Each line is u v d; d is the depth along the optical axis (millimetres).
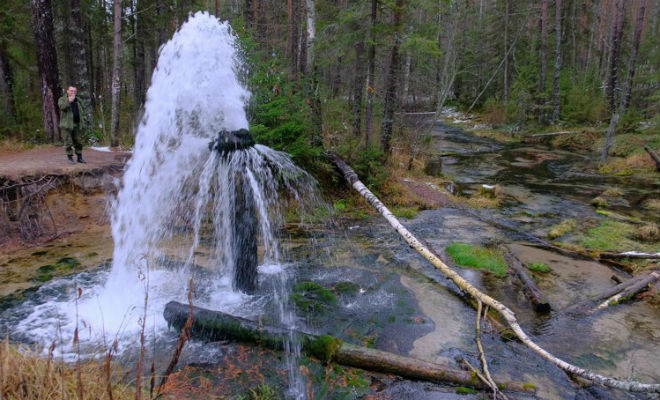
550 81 33375
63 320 4887
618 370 4387
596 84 34125
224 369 4039
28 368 2840
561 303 6016
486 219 10672
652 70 31422
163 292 5754
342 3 14977
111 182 9039
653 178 16031
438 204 11906
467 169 18422
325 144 12266
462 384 3992
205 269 6648
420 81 19062
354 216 10281
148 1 21016
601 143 22703
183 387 3684
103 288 5797
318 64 12398
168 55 6383
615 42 28734
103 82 27750
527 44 40062
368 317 5336
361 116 14172
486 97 41219
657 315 5695
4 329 4648
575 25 38156
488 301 5070
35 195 7953
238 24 10750
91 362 3916
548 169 18469
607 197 13273
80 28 12930
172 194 8664
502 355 4621
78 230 8188
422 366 4086
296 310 5410
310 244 8203
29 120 14258
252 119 10086
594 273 7184
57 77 12625
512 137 29016
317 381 3943
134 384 3555
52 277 6125
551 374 4312
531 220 10711
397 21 12047
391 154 13789
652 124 22953
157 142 8062
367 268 7020
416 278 6672
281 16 22844
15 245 7301
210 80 6273
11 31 14938
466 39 38125
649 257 7504
